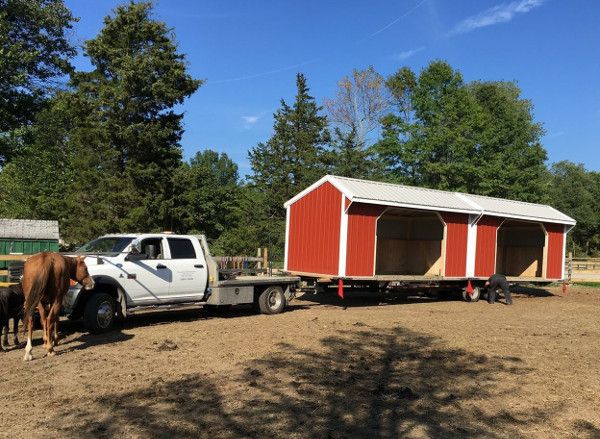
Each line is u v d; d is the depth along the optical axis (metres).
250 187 40.91
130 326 10.66
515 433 5.14
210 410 5.47
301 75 40.34
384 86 44.00
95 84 28.72
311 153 37.28
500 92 45.38
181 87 29.25
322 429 5.04
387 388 6.53
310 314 13.23
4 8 24.00
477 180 37.00
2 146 23.41
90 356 7.81
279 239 33.19
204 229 37.84
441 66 37.78
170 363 7.50
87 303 9.40
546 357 8.70
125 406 5.54
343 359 8.06
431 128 37.38
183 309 13.80
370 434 4.96
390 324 11.77
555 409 5.95
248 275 15.05
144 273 10.38
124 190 28.47
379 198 14.79
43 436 4.68
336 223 14.80
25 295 7.58
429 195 17.23
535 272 21.95
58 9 26.81
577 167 75.88
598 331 11.78
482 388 6.70
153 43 29.62
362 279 14.73
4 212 35.31
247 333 10.02
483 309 15.73
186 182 30.00
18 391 6.04
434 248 19.25
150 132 27.58
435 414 5.61
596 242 72.25
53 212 31.03
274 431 4.94
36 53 22.64
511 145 41.81
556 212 21.34
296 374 7.05
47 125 30.09
